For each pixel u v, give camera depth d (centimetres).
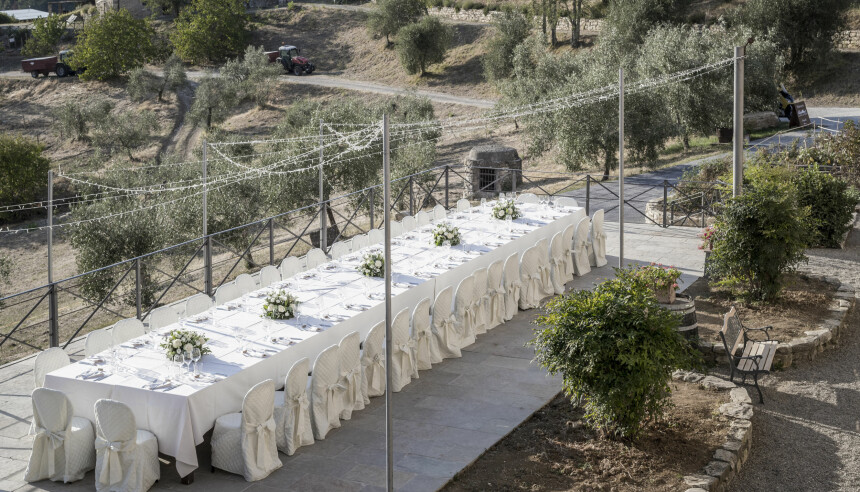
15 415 736
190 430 586
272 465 610
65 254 2997
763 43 3002
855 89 3506
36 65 6147
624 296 630
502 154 2436
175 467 625
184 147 4566
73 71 6178
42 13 9144
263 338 715
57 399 588
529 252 1016
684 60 2759
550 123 2652
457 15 6241
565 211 1245
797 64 3738
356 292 855
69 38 7338
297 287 874
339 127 2522
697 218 1566
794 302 994
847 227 1344
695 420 678
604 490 562
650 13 4150
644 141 2398
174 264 2106
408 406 736
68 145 4634
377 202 2314
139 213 2117
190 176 2614
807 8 3622
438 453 634
